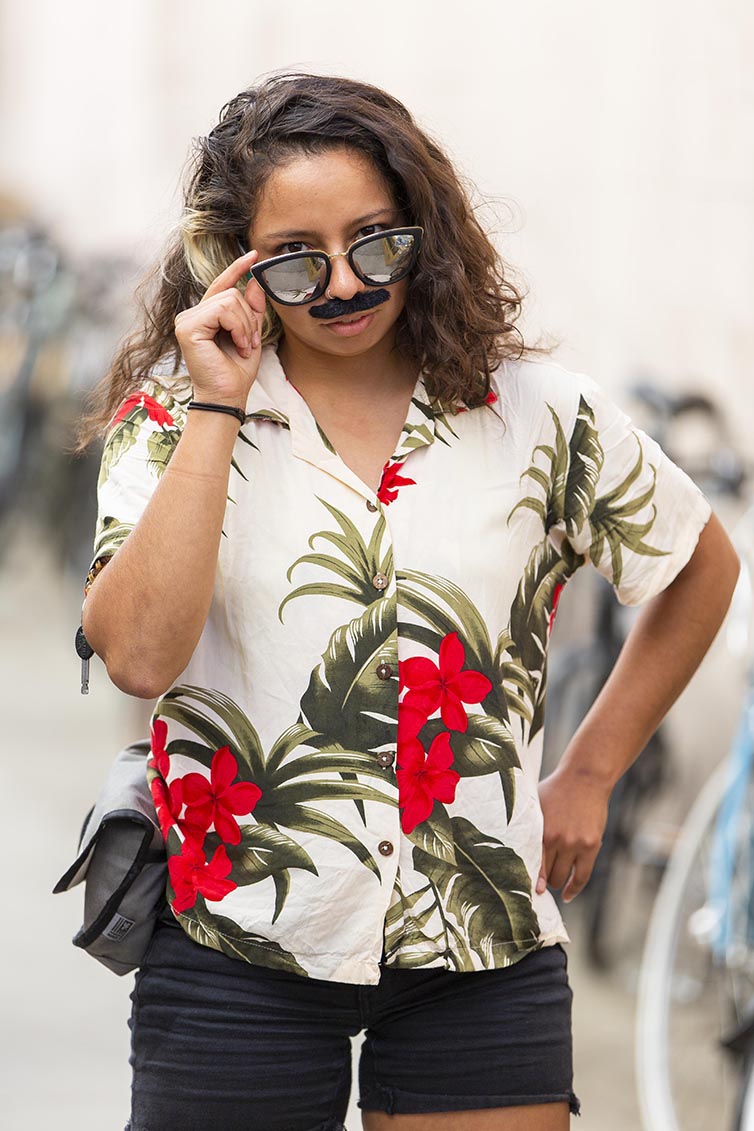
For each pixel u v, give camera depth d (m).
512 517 3.92
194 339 3.70
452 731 3.82
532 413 3.98
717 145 8.70
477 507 3.88
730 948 6.22
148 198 21.09
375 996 3.86
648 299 9.31
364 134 3.77
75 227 26.34
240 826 3.81
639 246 9.42
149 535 3.65
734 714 8.21
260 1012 3.83
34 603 18.83
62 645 16.98
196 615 3.67
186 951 3.87
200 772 3.84
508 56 11.02
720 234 8.62
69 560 17.72
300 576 3.78
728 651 8.27
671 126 9.15
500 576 3.88
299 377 3.98
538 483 3.97
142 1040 3.93
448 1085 3.89
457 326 3.88
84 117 26.16
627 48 9.62
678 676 4.30
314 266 3.72
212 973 3.84
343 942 3.77
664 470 4.10
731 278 8.50
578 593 9.33
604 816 4.26
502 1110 3.89
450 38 11.88
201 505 3.65
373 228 3.78
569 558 4.13
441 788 3.81
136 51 22.28
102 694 14.99
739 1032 6.07
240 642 3.80
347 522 3.81
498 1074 3.88
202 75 18.70
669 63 9.18
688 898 6.82
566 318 10.24
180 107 19.72
